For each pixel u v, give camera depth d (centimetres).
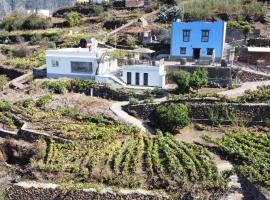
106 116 4284
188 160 3322
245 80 5044
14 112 4581
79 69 5394
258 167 3198
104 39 7269
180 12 7744
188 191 3019
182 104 4159
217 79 4988
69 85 5141
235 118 4091
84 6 10481
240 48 5766
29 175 3472
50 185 3275
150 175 3234
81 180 3303
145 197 3059
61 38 7906
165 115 3966
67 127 4106
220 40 5619
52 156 3681
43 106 4628
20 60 6869
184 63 5253
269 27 7012
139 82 5119
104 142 3816
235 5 7769
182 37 5775
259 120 4056
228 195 2953
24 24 9594
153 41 6850
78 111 4450
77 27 9044
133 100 4425
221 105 4141
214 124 4116
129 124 4112
